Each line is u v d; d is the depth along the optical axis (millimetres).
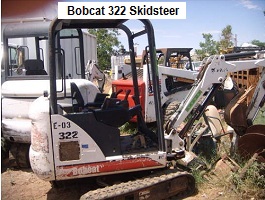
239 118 4855
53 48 3725
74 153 3838
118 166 3939
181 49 8469
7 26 6156
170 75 7410
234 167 4590
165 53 8211
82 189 4691
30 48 6488
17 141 5453
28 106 5426
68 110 4992
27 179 5145
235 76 10828
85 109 4160
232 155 5039
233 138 5188
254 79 8875
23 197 4520
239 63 4645
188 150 4871
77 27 4414
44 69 6215
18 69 6160
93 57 14891
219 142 5449
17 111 5477
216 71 4520
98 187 4719
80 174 3869
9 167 5688
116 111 3963
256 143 4688
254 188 4250
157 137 4375
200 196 4258
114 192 3699
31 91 5391
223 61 4531
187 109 4457
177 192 4211
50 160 3791
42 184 4941
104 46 23359
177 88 7496
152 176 4117
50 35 3699
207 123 5113
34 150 3854
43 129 3773
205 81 4492
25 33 6078
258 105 4855
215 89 4648
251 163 4379
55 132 3783
